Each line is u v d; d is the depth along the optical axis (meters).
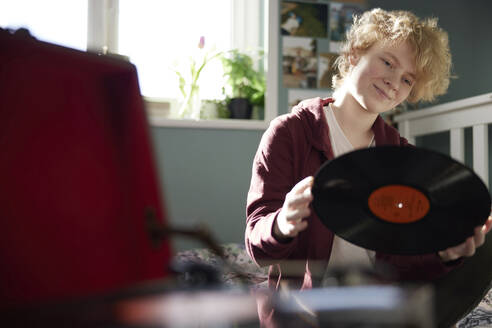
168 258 0.39
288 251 0.82
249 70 2.23
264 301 0.35
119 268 0.34
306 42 2.23
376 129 1.11
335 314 0.35
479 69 2.42
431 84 1.07
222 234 2.09
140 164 0.39
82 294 0.31
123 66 0.39
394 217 0.59
